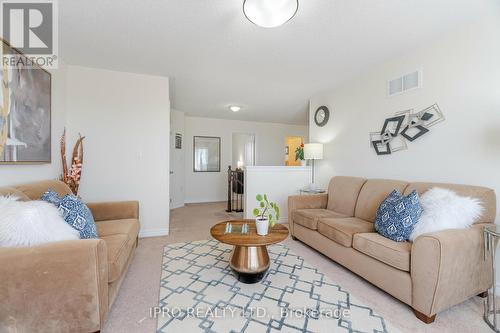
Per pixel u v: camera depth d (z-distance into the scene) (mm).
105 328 1403
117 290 1650
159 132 3223
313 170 4188
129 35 2174
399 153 2629
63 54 2574
